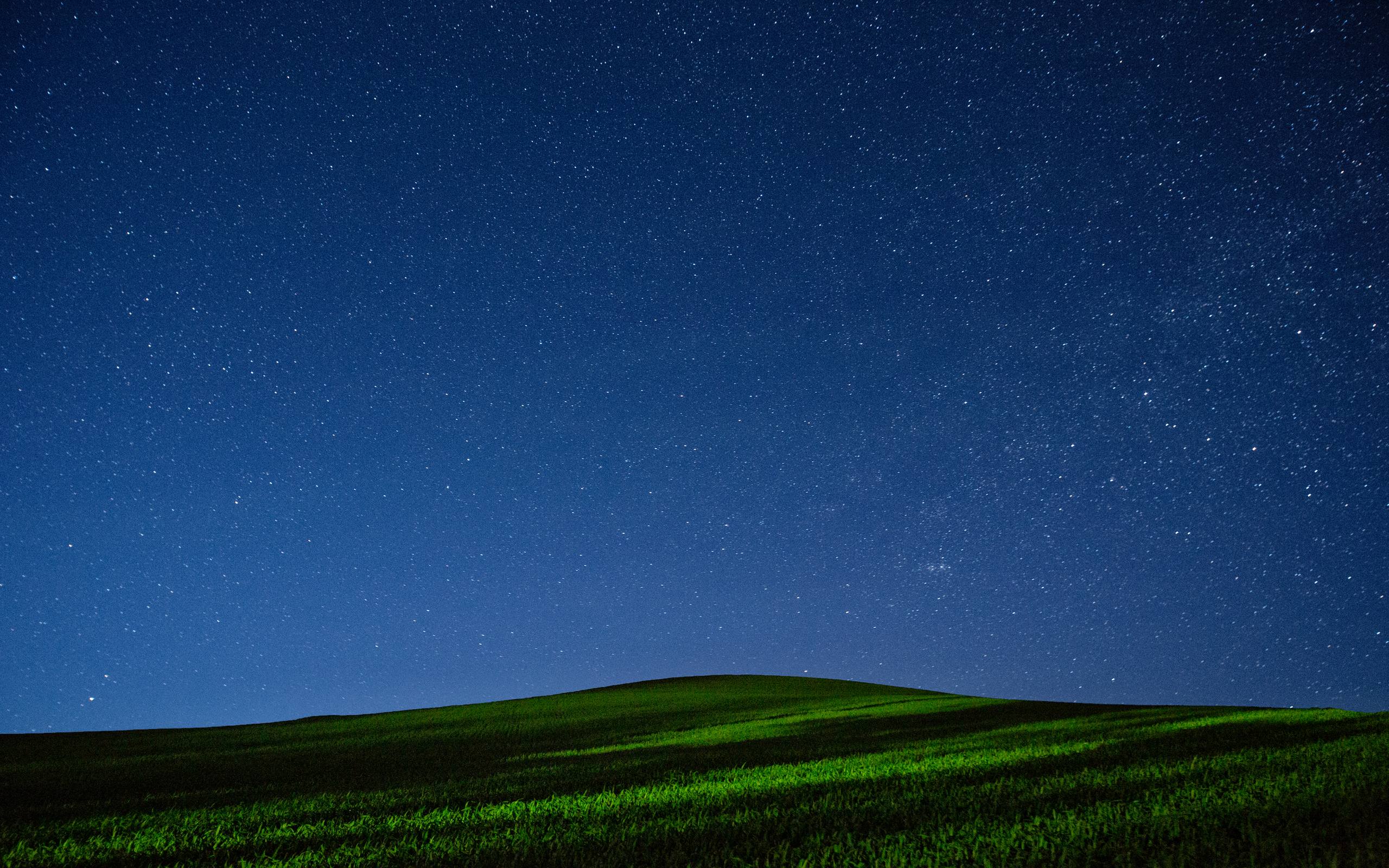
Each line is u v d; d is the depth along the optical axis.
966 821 8.41
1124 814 8.04
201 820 12.09
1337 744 11.96
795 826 8.62
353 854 8.55
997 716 28.05
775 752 19.19
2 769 22.28
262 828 11.08
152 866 8.63
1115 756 13.33
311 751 25.53
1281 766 10.28
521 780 16.08
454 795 13.88
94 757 25.45
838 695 43.19
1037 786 10.46
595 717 35.59
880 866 6.84
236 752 26.12
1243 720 18.77
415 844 8.86
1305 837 6.58
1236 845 6.60
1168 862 6.20
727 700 41.69
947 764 13.83
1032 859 6.64
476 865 7.57
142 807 14.16
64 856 9.46
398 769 19.55
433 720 37.59
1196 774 10.33
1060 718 25.86
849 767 14.53
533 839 8.70
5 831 11.71
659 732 27.86
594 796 12.44
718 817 9.46
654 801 11.11
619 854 7.68
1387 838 6.37
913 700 37.38
